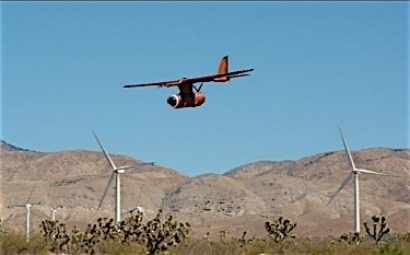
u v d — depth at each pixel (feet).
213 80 223.71
